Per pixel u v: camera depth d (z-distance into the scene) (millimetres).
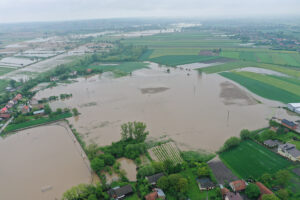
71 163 113000
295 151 108625
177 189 88750
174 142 126375
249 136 126000
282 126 137500
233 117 154375
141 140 125438
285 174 90812
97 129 143250
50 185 99125
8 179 103750
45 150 124562
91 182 99812
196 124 145875
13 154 121875
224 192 87062
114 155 115562
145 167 97500
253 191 84062
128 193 89812
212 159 110438
